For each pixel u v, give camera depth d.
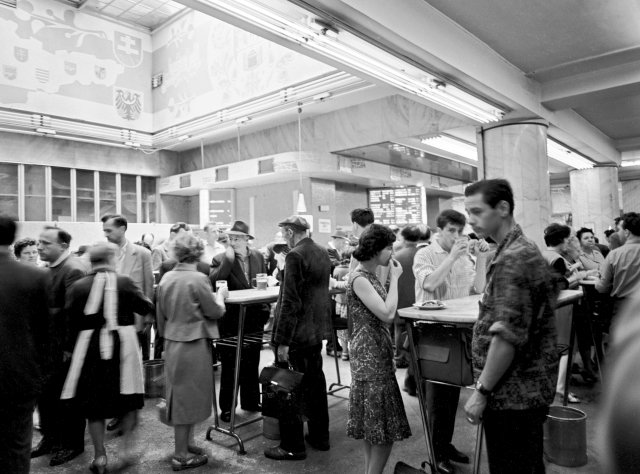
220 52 10.32
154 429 3.59
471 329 2.41
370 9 3.89
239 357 3.24
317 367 3.12
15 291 2.08
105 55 11.51
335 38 4.06
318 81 8.20
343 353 5.46
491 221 1.76
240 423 3.64
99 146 11.83
